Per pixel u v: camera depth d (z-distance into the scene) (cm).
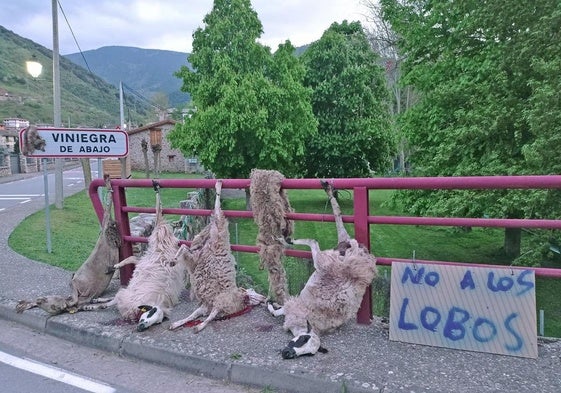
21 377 381
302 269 612
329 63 2345
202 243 462
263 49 1856
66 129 681
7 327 492
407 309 383
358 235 405
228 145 1808
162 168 4616
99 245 523
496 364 340
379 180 389
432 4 1138
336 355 362
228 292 445
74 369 393
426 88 1163
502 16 907
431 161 1069
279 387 340
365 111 2397
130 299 454
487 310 357
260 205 437
